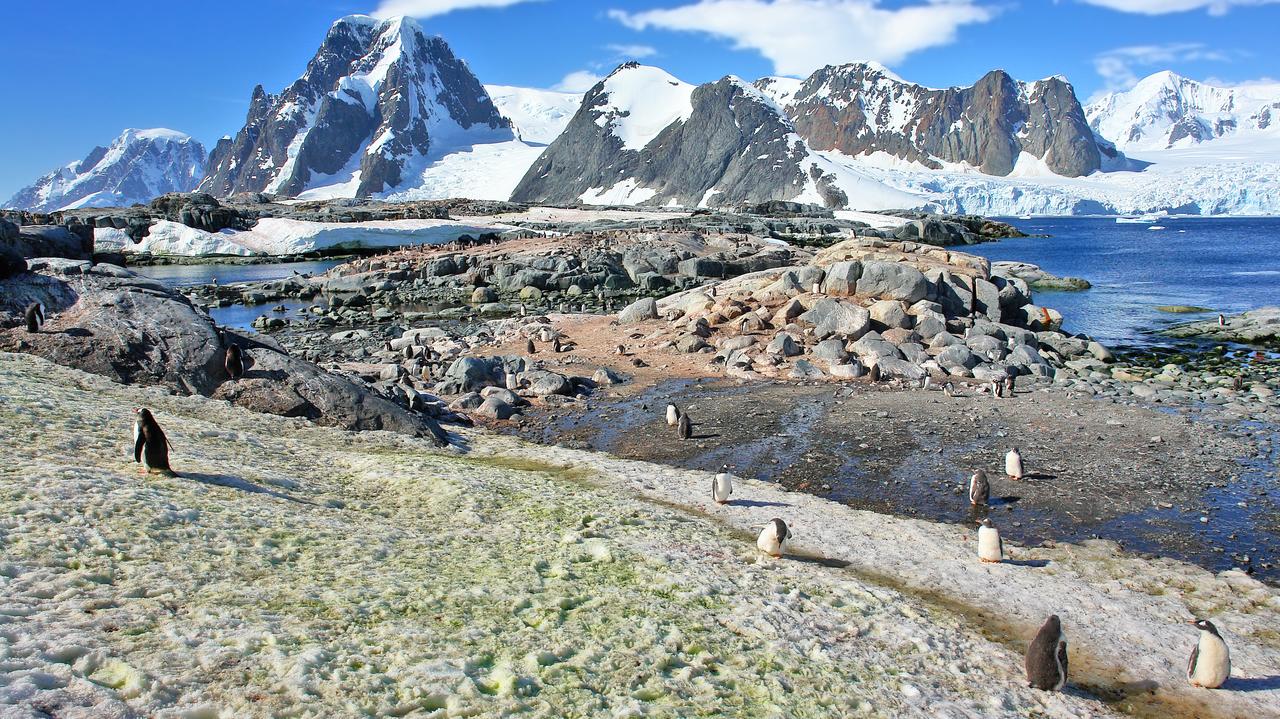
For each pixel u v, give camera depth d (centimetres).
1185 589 1484
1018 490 2048
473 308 6081
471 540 1427
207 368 2391
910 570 1509
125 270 2936
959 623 1285
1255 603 1428
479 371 3159
